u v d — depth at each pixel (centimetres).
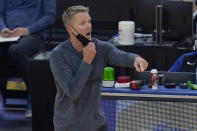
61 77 841
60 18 1634
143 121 1034
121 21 1535
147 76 1066
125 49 1480
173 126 1027
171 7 1512
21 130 1462
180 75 1052
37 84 1283
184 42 1516
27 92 1577
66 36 1706
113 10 1584
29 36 1598
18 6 1658
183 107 1011
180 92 991
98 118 886
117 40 1535
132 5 1562
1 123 1516
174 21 1521
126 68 1392
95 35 1648
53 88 1280
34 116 1303
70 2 1611
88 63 826
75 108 862
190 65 1134
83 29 840
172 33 1540
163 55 1475
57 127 884
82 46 855
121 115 1038
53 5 1642
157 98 1004
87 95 864
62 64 848
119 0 1575
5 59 1620
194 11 1700
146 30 1574
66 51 857
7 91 1653
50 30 1692
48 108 1295
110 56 877
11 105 1645
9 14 1659
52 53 857
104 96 1025
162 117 1025
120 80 1041
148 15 1544
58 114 878
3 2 1661
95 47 873
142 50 1478
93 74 864
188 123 1020
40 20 1625
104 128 909
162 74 1062
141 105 1025
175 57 1468
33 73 1277
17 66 1570
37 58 1291
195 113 1010
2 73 1634
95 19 1605
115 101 1030
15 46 1558
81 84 827
